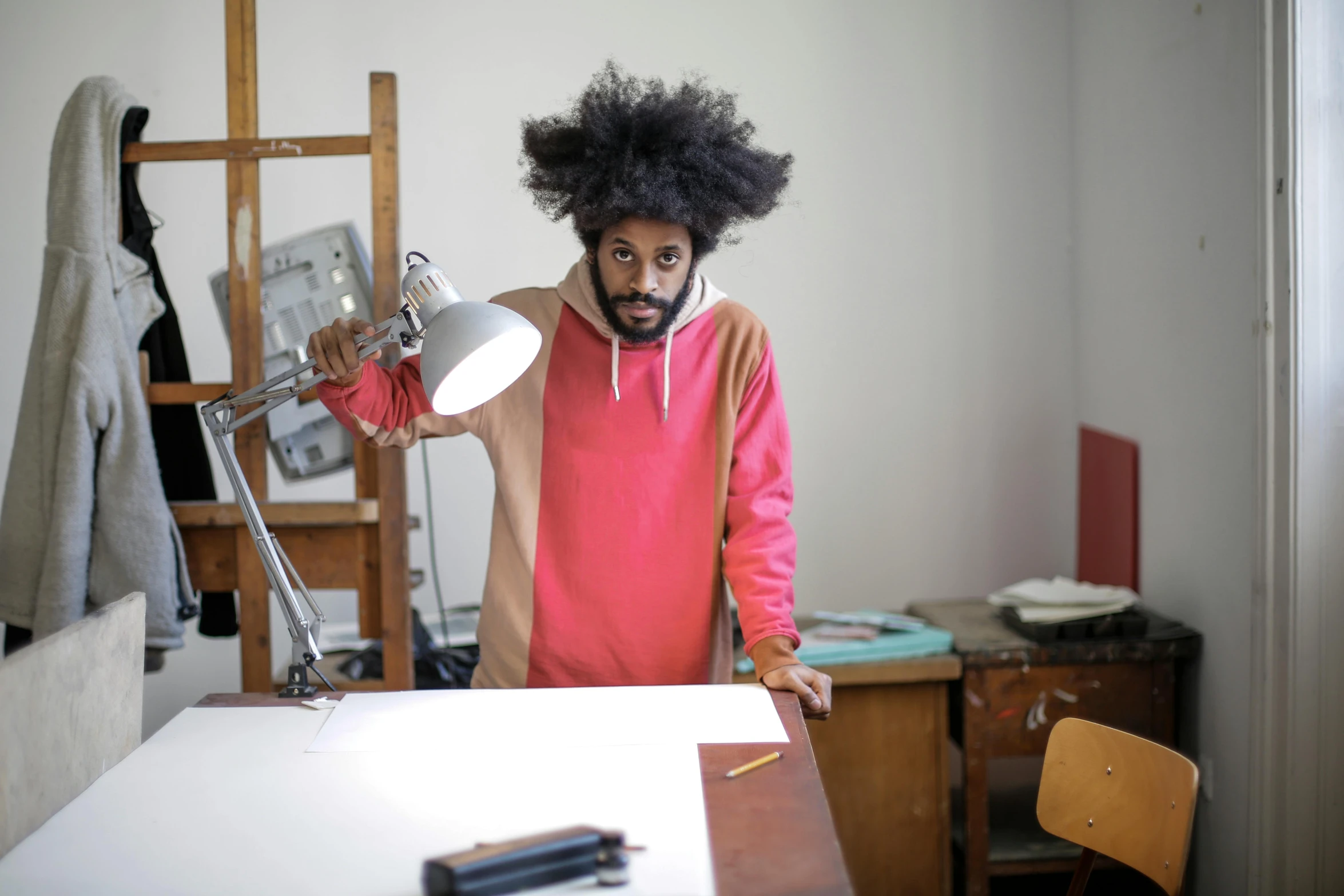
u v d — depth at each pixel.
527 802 1.02
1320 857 1.86
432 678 2.24
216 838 0.96
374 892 0.86
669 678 1.51
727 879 0.88
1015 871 2.15
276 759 1.13
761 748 1.15
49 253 1.85
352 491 2.76
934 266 2.74
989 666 2.11
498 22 2.69
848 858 2.15
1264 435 1.88
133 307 1.91
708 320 1.55
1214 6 2.04
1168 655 2.12
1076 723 1.35
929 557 2.78
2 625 2.68
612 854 0.86
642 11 2.69
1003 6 2.70
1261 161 1.84
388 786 1.06
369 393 1.45
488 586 1.56
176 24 2.66
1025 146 2.72
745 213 1.45
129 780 1.08
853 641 2.15
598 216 1.38
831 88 2.71
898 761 2.15
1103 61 2.52
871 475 2.77
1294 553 1.83
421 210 2.71
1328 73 1.78
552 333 1.56
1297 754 1.85
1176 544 2.24
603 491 1.50
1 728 0.94
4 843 0.94
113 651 1.17
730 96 1.48
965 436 2.77
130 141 1.92
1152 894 2.26
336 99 2.69
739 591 1.46
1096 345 2.62
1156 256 2.30
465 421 1.55
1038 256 2.74
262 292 1.98
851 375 2.75
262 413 1.33
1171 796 1.22
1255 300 1.90
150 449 1.88
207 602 2.08
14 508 1.86
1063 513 2.77
